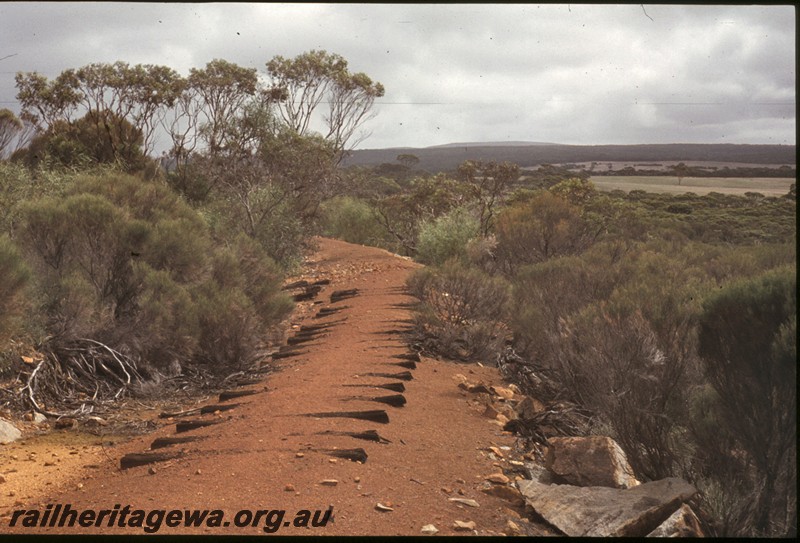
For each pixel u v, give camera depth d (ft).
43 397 26.13
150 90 86.89
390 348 30.94
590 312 20.72
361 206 112.98
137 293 32.91
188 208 45.27
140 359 30.83
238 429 19.38
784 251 38.24
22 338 27.63
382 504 13.32
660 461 17.44
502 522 13.29
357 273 64.18
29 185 43.47
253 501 13.46
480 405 22.93
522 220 62.90
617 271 34.09
